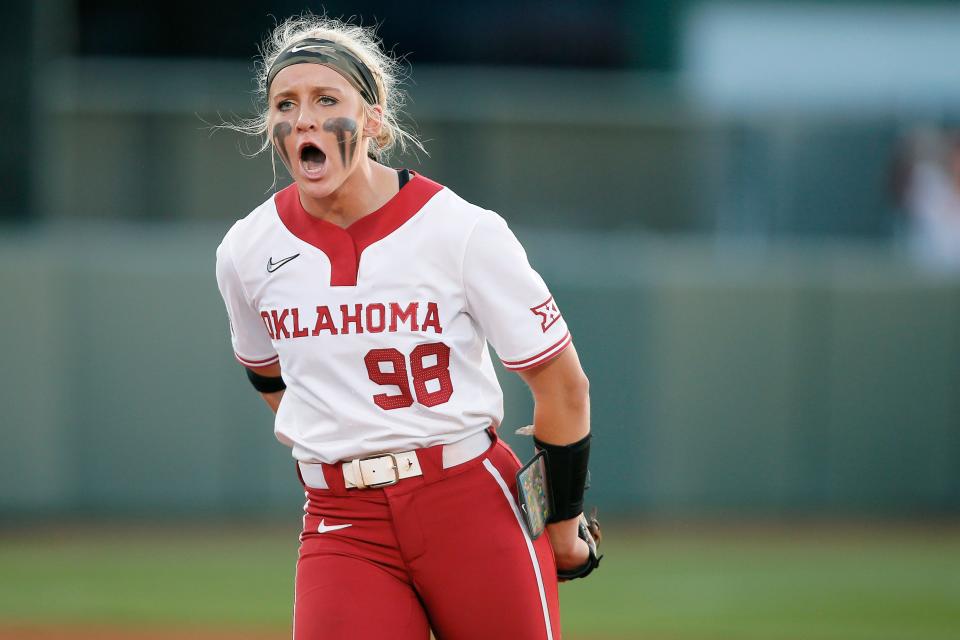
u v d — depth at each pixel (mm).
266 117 10141
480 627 9602
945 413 38625
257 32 53906
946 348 38562
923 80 56250
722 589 28172
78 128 41156
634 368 37906
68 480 36062
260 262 9703
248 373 10977
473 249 9328
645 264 38125
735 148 42312
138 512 36375
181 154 41531
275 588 27734
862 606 26469
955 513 38625
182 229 41500
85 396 36188
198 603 26141
